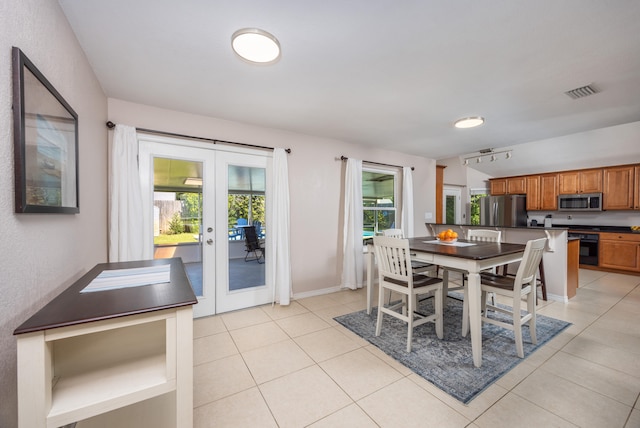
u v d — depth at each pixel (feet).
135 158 8.15
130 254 7.98
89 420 4.14
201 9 4.53
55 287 4.10
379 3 4.42
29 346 2.64
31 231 3.37
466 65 6.36
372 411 5.07
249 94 7.87
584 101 8.38
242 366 6.56
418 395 5.49
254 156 10.55
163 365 3.61
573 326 8.50
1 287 2.76
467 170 23.18
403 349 7.29
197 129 9.43
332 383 5.90
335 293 12.42
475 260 6.51
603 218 17.79
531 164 19.03
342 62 6.21
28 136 3.19
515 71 6.63
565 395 5.39
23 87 3.05
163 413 4.17
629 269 15.25
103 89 7.48
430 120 10.11
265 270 10.85
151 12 4.60
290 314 9.82
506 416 4.88
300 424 4.78
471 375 6.09
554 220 19.81
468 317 8.20
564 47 5.65
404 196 15.19
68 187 4.55
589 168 17.29
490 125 10.63
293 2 4.38
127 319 3.05
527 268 6.91
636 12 4.61
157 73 6.66
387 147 14.34
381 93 7.83
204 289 9.59
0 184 2.74
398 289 7.54
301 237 11.74
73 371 3.47
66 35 4.68
